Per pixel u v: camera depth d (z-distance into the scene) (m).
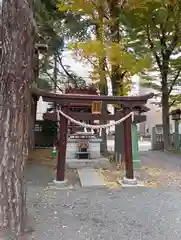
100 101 6.03
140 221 3.62
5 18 2.92
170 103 13.95
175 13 9.88
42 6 7.67
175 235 3.15
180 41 10.95
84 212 3.98
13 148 2.93
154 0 8.03
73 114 6.15
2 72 2.90
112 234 3.17
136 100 6.13
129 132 6.18
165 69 11.85
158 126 13.84
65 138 5.95
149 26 10.09
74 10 7.59
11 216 2.91
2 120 2.91
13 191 2.94
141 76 12.68
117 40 7.95
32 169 7.47
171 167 8.16
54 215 3.83
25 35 2.96
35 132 13.34
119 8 7.77
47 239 3.00
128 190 5.43
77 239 3.02
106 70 8.33
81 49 7.15
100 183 5.93
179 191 5.33
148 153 11.65
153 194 5.09
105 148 10.27
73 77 13.27
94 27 9.83
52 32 9.34
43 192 5.19
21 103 2.96
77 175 6.95
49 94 5.82
